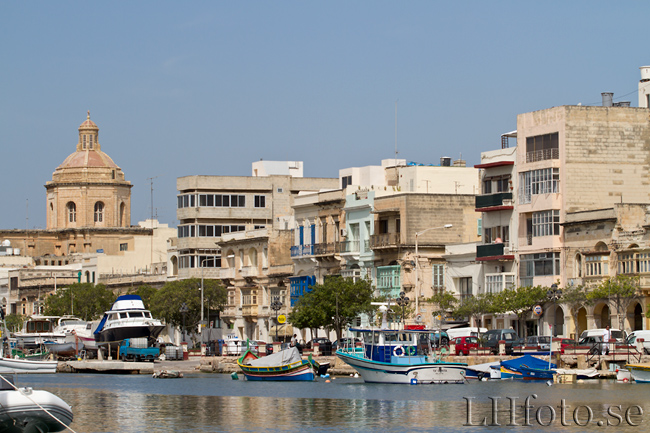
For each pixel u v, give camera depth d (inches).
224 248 6732.3
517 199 4753.9
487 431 2581.2
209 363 4803.2
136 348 5108.3
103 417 2861.7
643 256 4106.8
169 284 6653.5
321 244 5659.5
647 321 4077.3
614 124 4603.8
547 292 4141.2
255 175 7465.6
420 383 3659.0
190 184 7066.9
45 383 4008.4
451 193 5280.5
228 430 2620.6
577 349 3900.1
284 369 3991.1
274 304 5167.3
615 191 4594.0
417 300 4591.5
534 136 4690.0
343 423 2719.0
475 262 4918.8
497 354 4087.1
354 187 5506.9
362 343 3855.8
